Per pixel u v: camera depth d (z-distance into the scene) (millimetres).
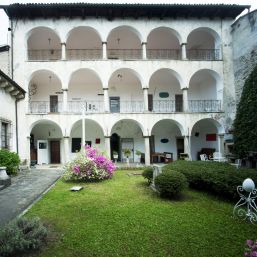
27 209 7629
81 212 7352
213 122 23328
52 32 23219
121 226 6328
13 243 4551
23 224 5324
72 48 25938
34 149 24484
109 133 21594
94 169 12812
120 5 21375
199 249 5238
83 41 25203
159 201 8828
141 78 22359
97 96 25766
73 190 10359
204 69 23000
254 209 7430
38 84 25391
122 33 24141
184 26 23109
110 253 4961
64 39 22047
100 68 22078
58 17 22000
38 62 21797
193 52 26891
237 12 23125
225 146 22500
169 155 25406
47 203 8297
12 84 16453
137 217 7016
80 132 25141
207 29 23531
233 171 9750
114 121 21703
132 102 26047
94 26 22328
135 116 21984
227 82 23062
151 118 22094
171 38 25344
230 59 23281
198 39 25797
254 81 17234
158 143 26141
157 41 25828
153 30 23141
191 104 26391
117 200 8828
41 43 25125
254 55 20281
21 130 21062
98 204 8234
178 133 26406
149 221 6738
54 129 24812
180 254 5008
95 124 25281
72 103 25172
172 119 22250
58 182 12625
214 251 5164
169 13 22625
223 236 5938
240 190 8258
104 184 11969
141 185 11633
